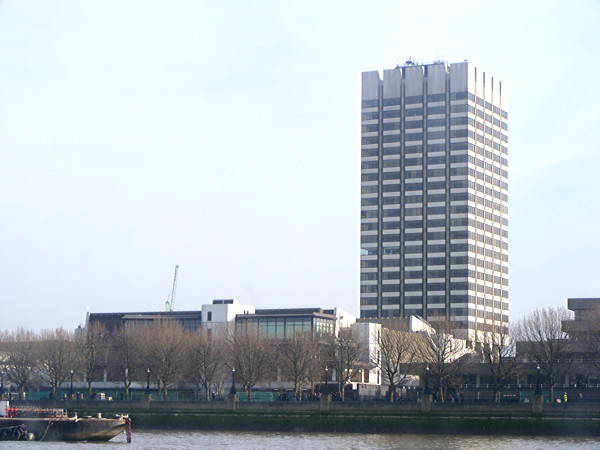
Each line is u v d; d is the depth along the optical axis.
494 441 161.88
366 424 182.38
